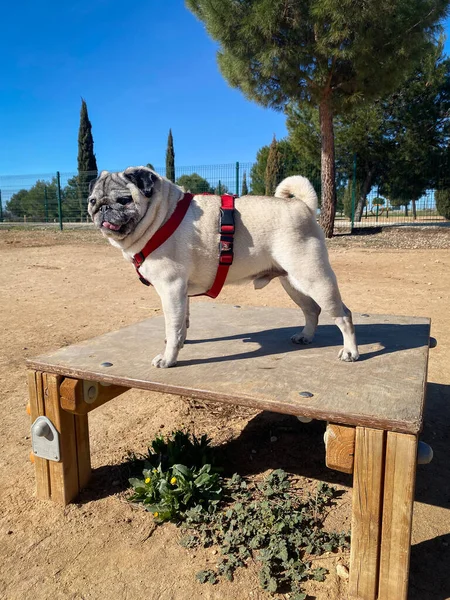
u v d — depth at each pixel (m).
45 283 2.85
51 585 0.63
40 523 0.76
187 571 0.65
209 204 0.82
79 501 0.81
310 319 0.95
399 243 4.19
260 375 0.74
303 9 3.65
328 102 4.25
